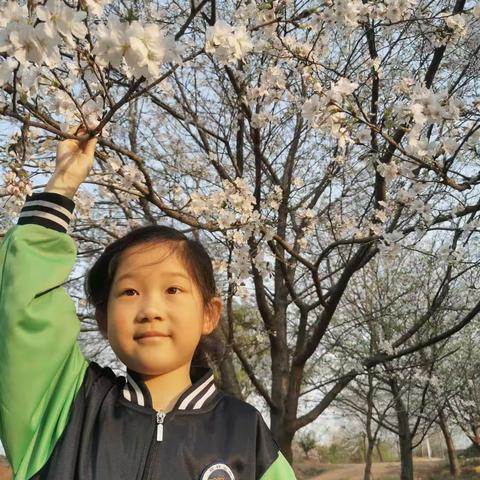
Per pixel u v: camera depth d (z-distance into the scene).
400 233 3.97
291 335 8.45
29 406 1.44
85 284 1.76
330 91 3.01
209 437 1.49
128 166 3.70
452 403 11.16
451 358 9.62
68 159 1.62
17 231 1.50
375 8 3.51
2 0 1.92
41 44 1.53
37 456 1.42
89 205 4.63
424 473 19.39
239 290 4.41
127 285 1.52
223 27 2.27
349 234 5.43
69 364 1.55
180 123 5.71
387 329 7.80
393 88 4.60
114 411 1.50
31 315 1.43
